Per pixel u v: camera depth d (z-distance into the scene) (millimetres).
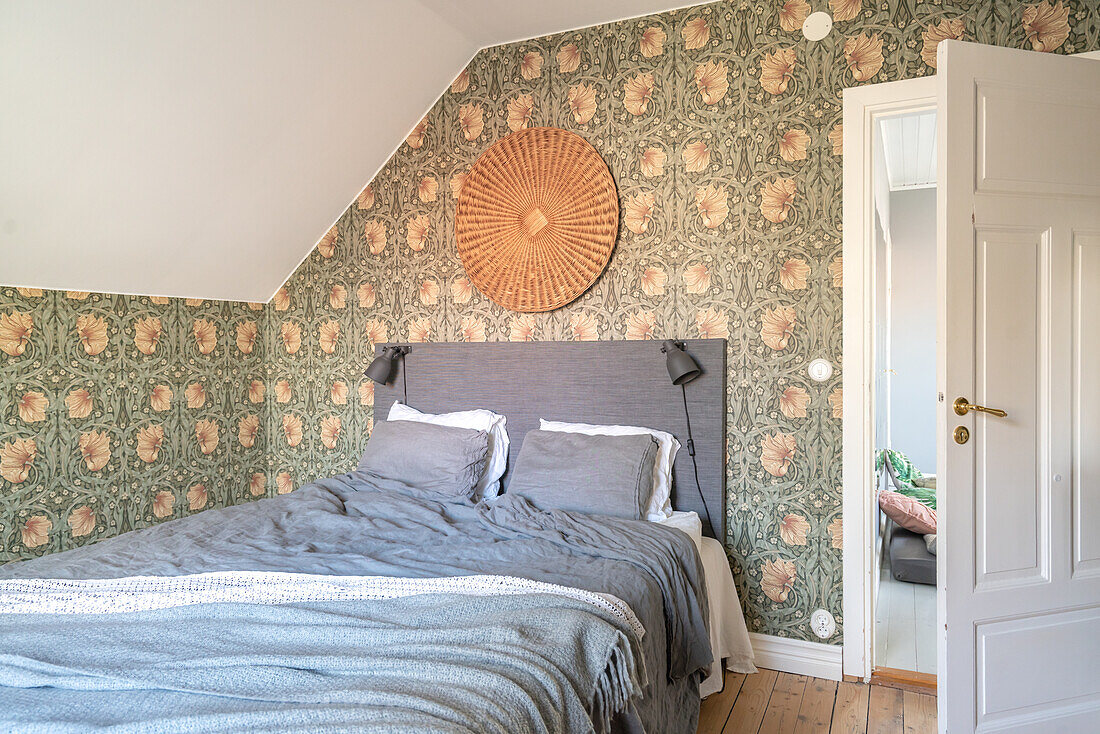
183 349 3385
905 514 4156
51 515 2871
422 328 3477
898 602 3555
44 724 1098
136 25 2189
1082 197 2152
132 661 1354
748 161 2816
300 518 2516
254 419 3779
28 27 1994
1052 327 2131
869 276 2648
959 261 2057
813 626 2738
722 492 2844
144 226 2852
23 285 2734
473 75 3330
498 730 1127
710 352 2852
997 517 2094
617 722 1586
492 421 3191
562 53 3152
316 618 1518
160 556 2074
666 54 2955
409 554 2137
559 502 2629
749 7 2809
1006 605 2096
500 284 3262
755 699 2533
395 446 3037
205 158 2773
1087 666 2168
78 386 2951
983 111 2074
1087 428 2154
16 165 2303
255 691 1229
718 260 2875
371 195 3559
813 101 2707
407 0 2787
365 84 3014
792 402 2760
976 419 2072
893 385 5855
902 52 2580
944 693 2064
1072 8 2381
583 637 1493
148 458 3240
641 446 2719
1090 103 2152
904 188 5805
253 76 2615
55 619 1575
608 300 3082
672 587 2059
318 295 3699
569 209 3121
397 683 1255
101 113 2344
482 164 3293
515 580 1797
